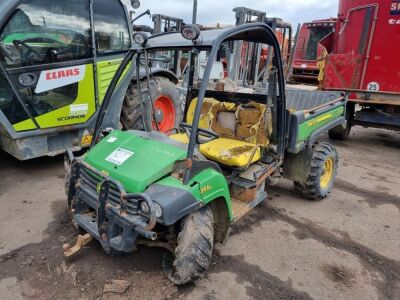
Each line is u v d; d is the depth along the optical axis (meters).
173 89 5.65
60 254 2.87
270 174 3.60
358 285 2.77
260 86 5.49
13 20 3.68
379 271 2.97
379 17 6.39
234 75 9.23
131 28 4.89
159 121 5.55
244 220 3.68
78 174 2.68
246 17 9.01
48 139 4.24
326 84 7.23
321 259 3.08
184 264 2.34
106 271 2.69
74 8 4.12
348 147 7.14
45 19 3.91
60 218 3.43
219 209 2.74
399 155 6.73
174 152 2.52
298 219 3.78
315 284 2.74
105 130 3.21
